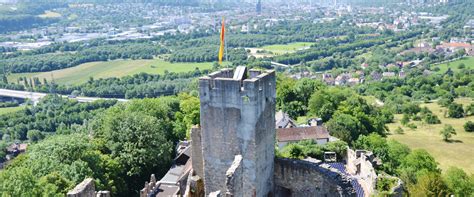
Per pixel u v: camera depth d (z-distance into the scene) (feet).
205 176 186.19
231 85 170.19
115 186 285.02
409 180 322.96
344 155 301.22
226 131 176.35
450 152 549.54
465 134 625.00
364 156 269.44
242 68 179.83
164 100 458.91
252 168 175.83
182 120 413.59
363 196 231.71
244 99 169.27
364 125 483.92
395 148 386.52
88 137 342.64
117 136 321.73
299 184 194.49
